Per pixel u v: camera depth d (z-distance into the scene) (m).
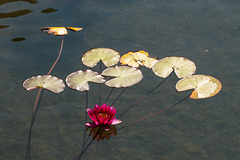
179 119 2.06
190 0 3.42
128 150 1.85
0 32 2.88
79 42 2.80
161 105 2.18
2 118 2.04
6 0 3.40
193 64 2.50
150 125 2.02
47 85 2.31
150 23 3.05
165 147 1.87
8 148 1.86
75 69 2.49
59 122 2.04
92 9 3.27
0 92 2.25
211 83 2.31
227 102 2.17
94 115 2.00
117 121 2.05
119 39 2.84
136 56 2.60
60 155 1.82
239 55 2.61
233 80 2.35
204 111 2.11
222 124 2.01
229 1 3.39
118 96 2.25
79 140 1.92
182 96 2.25
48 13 3.18
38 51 2.68
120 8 3.30
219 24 3.01
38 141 1.91
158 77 2.43
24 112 2.10
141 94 2.27
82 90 2.28
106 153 1.83
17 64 2.53
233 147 1.85
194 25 3.01
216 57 2.59
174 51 2.68
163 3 3.38
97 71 2.49
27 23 3.02
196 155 1.81
